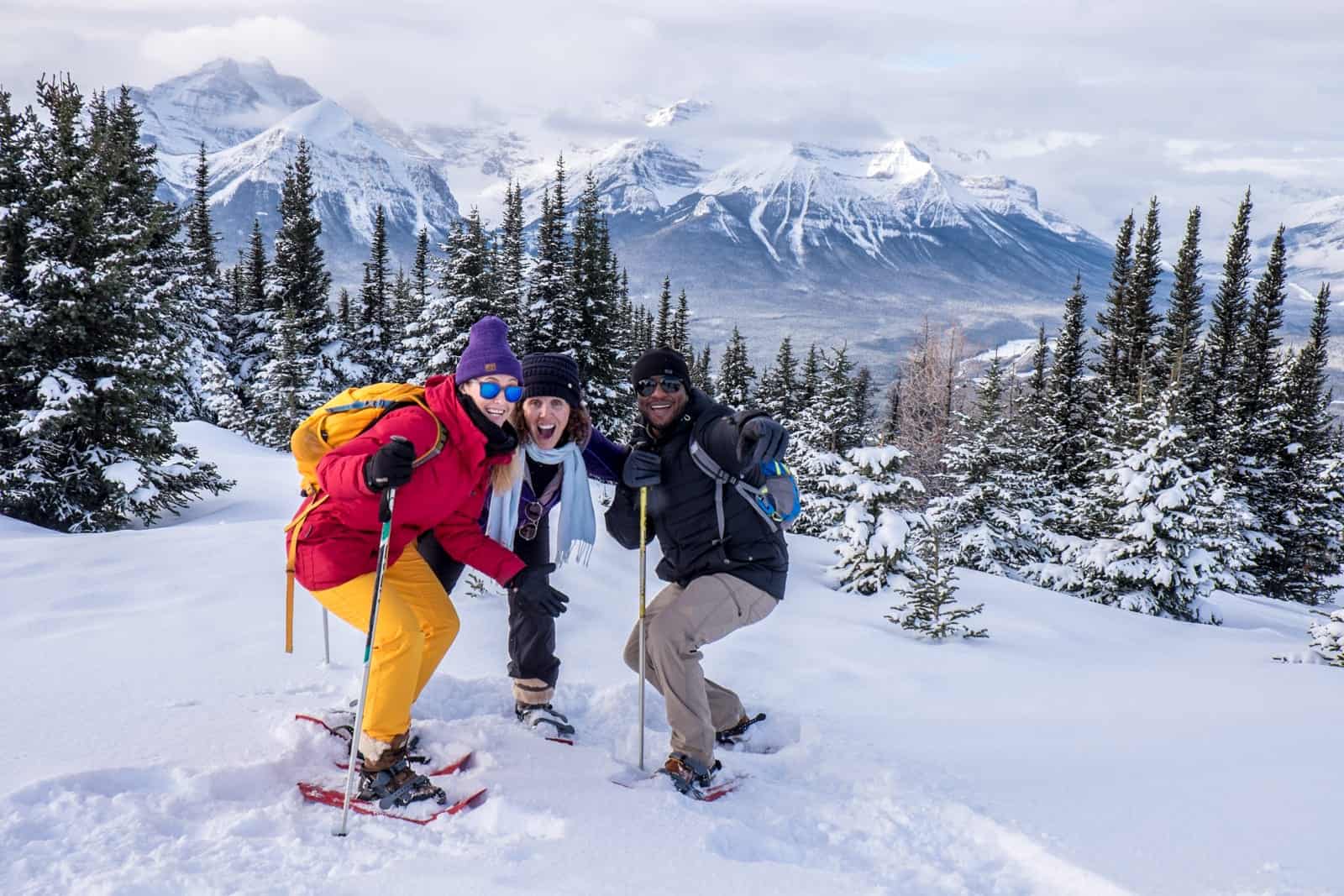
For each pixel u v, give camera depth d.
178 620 6.84
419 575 4.04
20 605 7.26
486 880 2.87
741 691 6.39
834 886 2.99
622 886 2.87
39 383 17.52
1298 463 35.91
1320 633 10.66
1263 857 3.11
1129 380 43.75
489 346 3.78
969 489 22.81
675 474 4.22
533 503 4.58
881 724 5.42
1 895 2.62
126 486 17.31
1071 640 10.53
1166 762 4.51
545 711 4.71
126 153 26.28
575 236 31.50
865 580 12.25
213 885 2.74
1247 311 45.56
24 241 18.06
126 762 3.65
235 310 47.28
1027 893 3.11
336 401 3.85
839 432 28.33
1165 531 18.09
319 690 4.98
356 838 3.20
